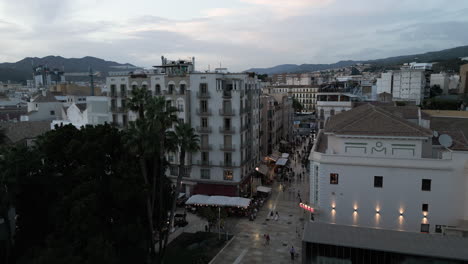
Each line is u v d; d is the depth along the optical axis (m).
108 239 31.44
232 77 57.44
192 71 65.88
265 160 75.75
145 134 33.34
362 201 38.09
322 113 77.00
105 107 71.25
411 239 29.28
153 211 38.50
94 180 33.62
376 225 37.88
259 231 45.03
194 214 51.44
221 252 39.06
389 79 158.62
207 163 55.66
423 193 36.28
